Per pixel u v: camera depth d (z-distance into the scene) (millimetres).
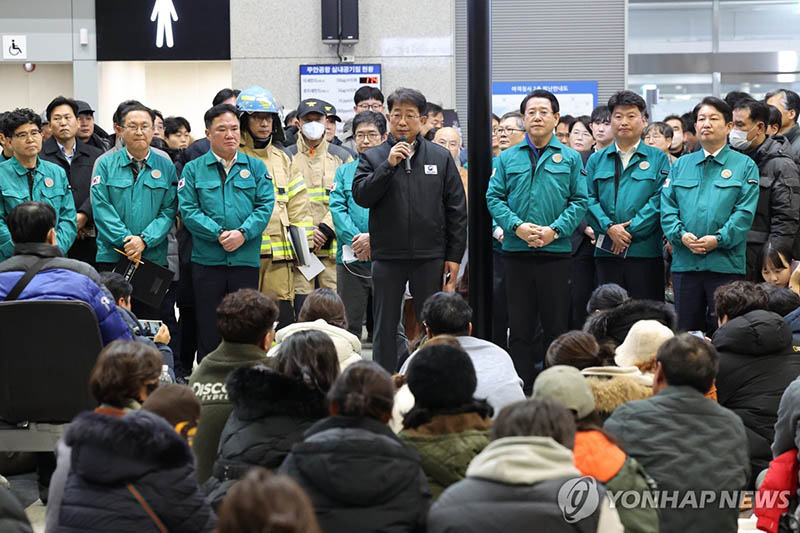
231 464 3406
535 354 6875
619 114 6758
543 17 11742
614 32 11703
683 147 8984
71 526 2807
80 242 7242
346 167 7203
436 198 5820
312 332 3617
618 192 6820
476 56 5215
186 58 11805
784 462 3803
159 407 3275
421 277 5824
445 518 2625
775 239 6605
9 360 4512
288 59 11117
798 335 4941
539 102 6164
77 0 11922
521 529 2582
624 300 5180
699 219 6457
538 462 2627
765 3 12469
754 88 12578
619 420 3420
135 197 6660
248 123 7027
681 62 12578
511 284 6219
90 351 4527
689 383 3438
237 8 11109
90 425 2822
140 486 2816
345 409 2906
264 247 6977
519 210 6191
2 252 6426
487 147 5273
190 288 7297
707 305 6555
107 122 12297
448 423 3148
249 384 3445
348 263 7098
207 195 6562
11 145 6484
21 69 12539
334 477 2727
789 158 6738
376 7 11055
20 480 5426
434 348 3178
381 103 8977
